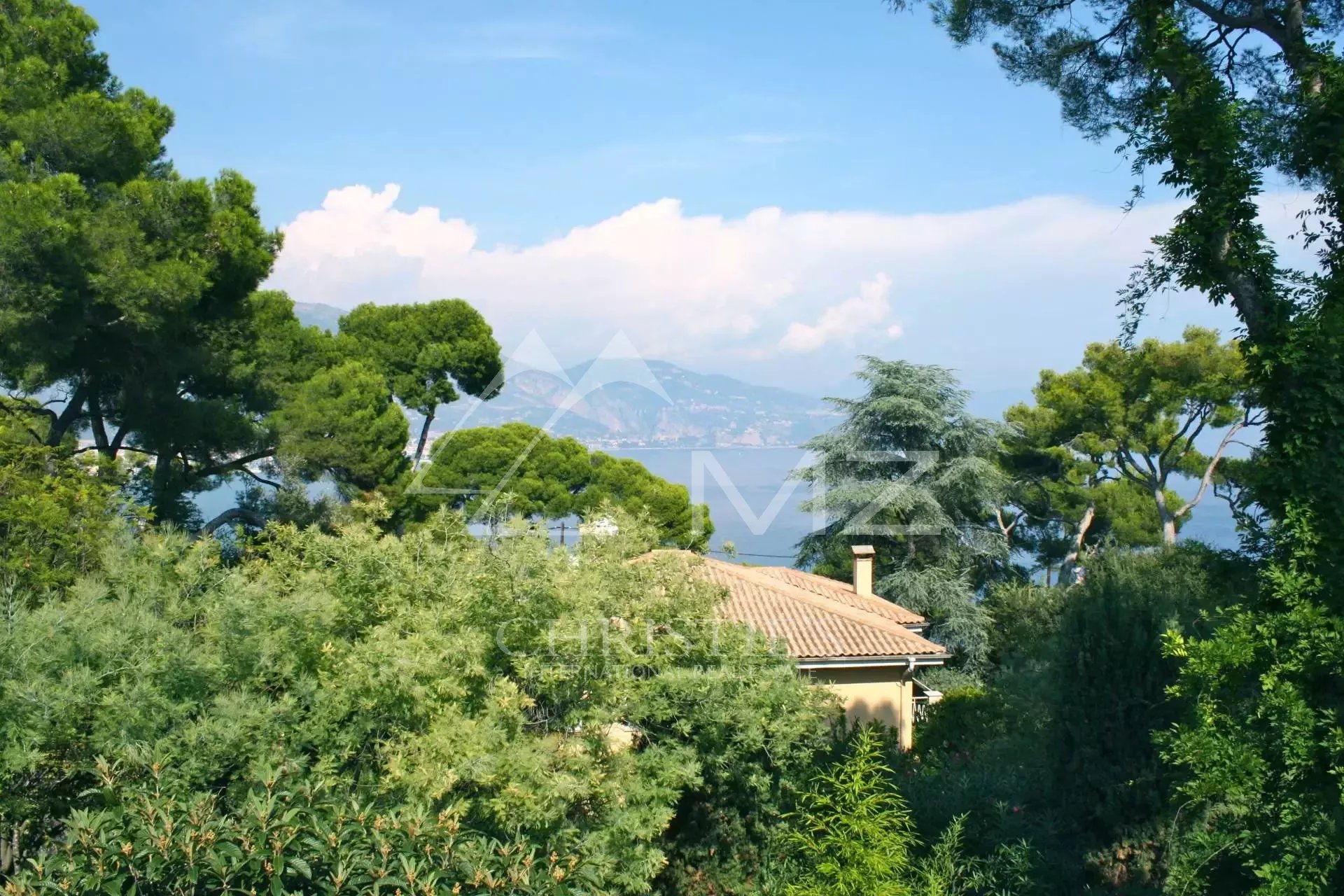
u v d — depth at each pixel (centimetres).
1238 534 812
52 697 709
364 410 2198
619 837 871
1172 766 921
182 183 1725
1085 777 970
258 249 1834
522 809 752
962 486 2809
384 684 796
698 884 1027
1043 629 2034
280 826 556
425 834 591
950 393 2873
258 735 750
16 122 1627
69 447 1548
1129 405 3198
